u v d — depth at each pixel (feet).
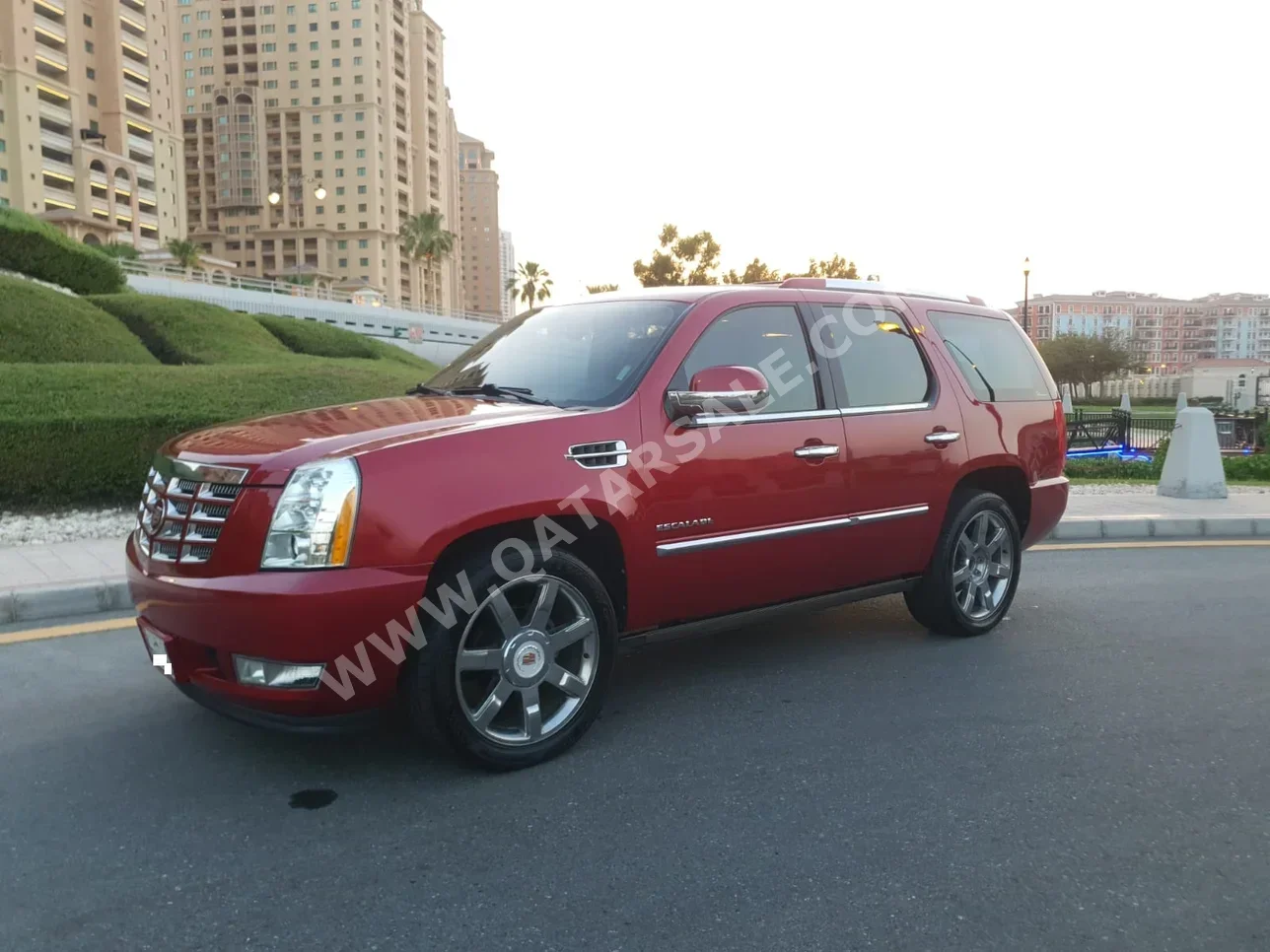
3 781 10.43
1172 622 17.92
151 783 10.41
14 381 29.40
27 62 287.07
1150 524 28.09
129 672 14.08
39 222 69.56
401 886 8.41
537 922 7.89
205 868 8.68
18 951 7.39
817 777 10.85
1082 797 10.42
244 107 444.14
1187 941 7.79
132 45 333.42
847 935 7.77
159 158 352.69
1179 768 11.24
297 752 11.30
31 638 15.75
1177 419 33.83
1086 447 62.54
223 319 67.56
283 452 9.78
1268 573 22.62
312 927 7.78
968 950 7.61
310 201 451.12
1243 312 599.57
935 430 15.08
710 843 9.29
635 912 8.07
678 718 12.61
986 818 9.89
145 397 29.91
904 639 16.49
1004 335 17.53
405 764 11.02
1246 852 9.26
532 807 9.98
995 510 16.38
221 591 9.38
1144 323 592.19
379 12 447.42
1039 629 17.34
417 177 492.13
